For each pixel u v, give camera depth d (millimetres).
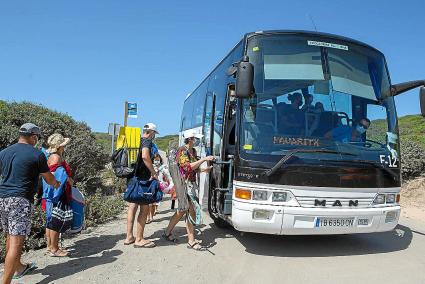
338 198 6793
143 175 7363
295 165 6652
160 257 6961
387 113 7695
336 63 7496
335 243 8219
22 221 5258
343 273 6398
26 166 5316
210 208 8898
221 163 7418
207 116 10742
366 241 8477
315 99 7207
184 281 5910
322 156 6797
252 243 8008
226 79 8727
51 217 6598
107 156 15977
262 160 6656
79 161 13219
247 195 6633
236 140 6902
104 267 6371
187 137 7605
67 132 13859
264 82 7105
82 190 10523
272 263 6805
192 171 7543
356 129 7262
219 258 7008
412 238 8945
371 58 7844
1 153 5402
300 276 6215
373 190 7020
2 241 6758
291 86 7168
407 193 15961
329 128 7078
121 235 8453
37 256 6879
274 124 6922
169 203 13164
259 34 7355
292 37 7430
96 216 9820
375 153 7152
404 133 30156
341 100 7332
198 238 8359
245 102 6953
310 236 8703
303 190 6652
